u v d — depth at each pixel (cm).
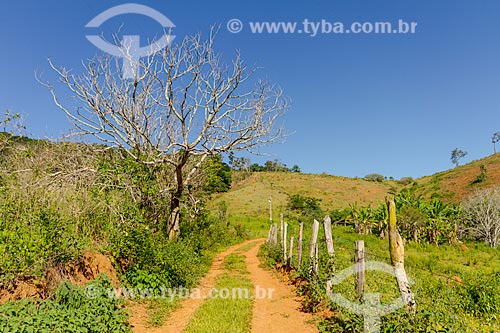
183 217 2119
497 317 862
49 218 902
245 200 8050
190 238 1925
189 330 811
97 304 777
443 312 689
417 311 654
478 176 7125
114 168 1648
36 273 752
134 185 1595
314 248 1241
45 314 647
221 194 8600
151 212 1719
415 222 3444
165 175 1861
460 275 1479
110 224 1134
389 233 718
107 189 1495
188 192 1897
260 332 830
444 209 3612
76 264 911
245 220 6097
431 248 2891
